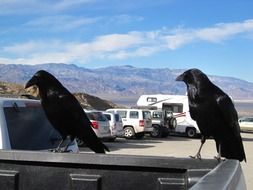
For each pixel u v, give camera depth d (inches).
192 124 1358.3
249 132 1748.3
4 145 213.9
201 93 173.8
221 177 86.0
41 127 233.8
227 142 178.5
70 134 175.0
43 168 137.3
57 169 136.7
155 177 128.7
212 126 175.0
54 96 169.8
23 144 223.0
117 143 1096.8
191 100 177.6
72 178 134.6
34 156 137.6
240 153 181.2
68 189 135.1
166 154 869.8
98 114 1027.9
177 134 1389.0
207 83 176.1
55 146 234.8
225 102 173.5
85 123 173.0
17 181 138.9
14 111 225.3
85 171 134.4
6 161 139.8
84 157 133.8
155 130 1325.0
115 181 131.9
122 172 131.4
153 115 1337.4
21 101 230.7
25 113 229.8
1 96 264.5
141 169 129.8
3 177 139.5
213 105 172.7
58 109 169.6
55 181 136.6
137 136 1274.6
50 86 170.6
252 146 1127.0
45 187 137.3
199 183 79.4
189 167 126.0
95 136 176.7
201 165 125.1
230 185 80.4
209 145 1090.1
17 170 139.3
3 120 217.3
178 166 126.7
